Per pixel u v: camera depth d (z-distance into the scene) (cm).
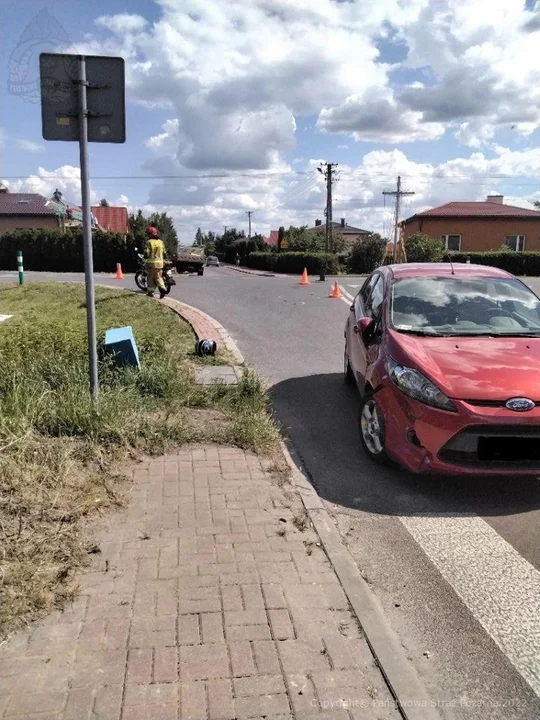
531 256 3781
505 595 332
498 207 4603
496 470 434
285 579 321
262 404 632
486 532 401
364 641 276
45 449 440
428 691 261
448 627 304
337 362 909
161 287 1476
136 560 332
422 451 448
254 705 236
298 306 1498
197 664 255
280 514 395
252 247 7612
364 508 433
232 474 455
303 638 275
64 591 299
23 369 599
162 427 521
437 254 3906
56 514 369
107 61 484
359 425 541
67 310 1250
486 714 249
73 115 486
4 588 293
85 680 244
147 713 229
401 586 339
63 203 5516
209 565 331
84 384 573
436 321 562
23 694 235
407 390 462
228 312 1375
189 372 721
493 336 534
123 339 645
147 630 275
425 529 404
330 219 5428
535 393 437
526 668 276
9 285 1780
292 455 533
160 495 415
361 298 746
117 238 4109
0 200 5312
